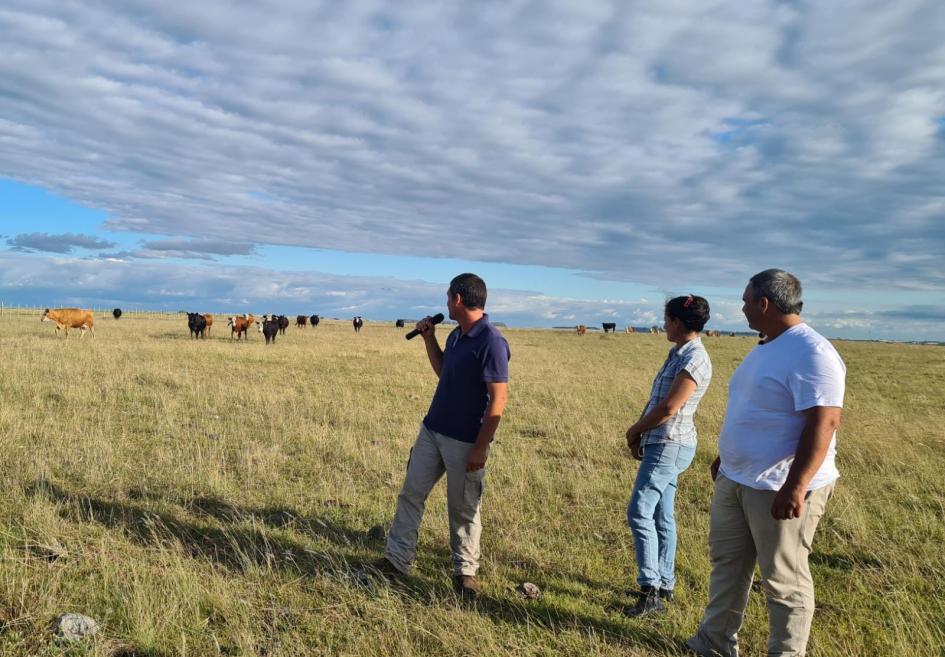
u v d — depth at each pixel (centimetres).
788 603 324
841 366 314
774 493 321
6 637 322
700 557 512
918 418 1318
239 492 607
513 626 379
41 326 3161
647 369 2584
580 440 958
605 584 461
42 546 421
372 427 964
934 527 602
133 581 378
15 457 654
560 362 2688
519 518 585
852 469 841
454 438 420
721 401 1509
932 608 429
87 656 309
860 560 524
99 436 748
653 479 421
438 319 462
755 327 342
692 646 363
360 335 4156
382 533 523
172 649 328
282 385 1377
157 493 579
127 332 3058
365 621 371
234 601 376
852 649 372
